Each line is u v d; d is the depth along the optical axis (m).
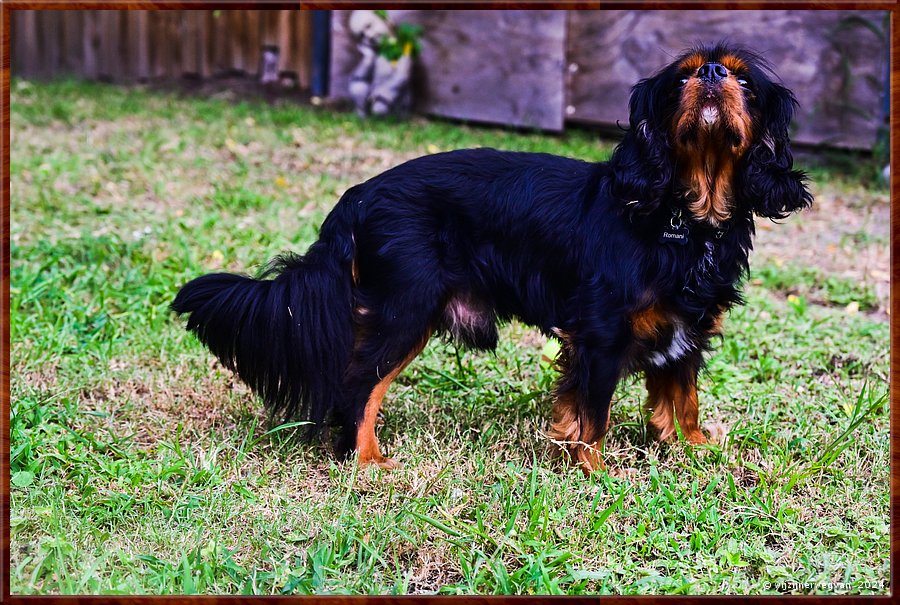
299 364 3.65
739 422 3.91
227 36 11.44
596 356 3.53
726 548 3.16
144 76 11.80
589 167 3.70
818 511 3.44
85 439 3.73
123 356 4.54
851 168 8.37
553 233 3.58
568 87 9.49
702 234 3.51
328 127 9.31
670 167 3.41
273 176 7.66
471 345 3.84
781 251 6.49
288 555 3.10
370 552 3.04
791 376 4.55
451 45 9.84
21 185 7.12
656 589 2.97
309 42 10.98
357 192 3.70
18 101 10.03
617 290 3.47
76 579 2.92
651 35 9.00
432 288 3.61
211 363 4.55
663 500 3.40
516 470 3.58
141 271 5.50
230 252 5.75
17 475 3.36
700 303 3.55
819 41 8.39
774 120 3.51
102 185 7.21
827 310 5.45
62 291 5.10
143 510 3.32
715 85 3.28
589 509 3.35
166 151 8.19
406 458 3.74
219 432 3.90
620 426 4.01
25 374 4.27
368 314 3.66
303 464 3.66
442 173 3.65
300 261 3.71
